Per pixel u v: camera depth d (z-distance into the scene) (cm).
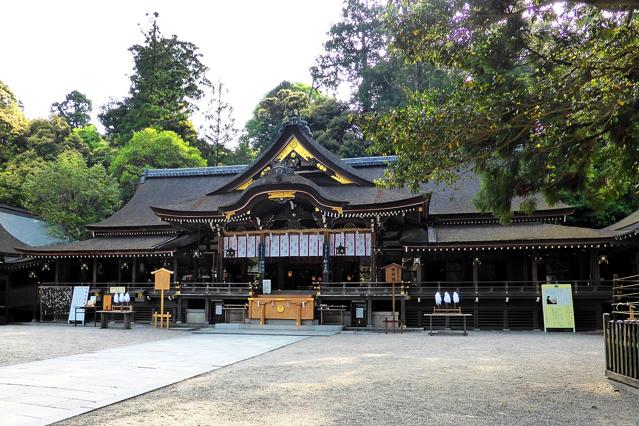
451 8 1084
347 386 1052
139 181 4412
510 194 1313
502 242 2742
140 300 3117
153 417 783
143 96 6825
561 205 3098
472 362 1423
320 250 3023
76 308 3161
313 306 2812
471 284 3095
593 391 994
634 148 1120
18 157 5181
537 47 1169
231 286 3219
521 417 788
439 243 2817
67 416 780
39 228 4303
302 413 811
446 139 1172
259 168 3319
